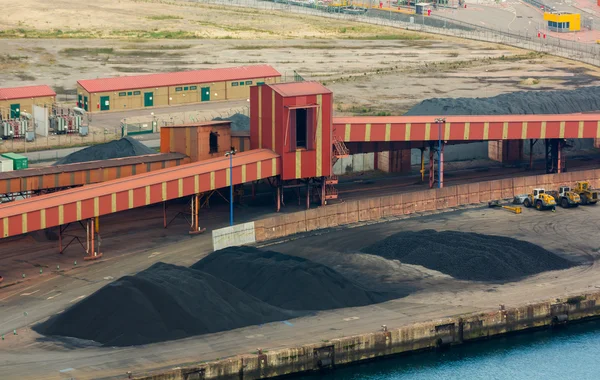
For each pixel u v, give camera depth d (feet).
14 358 336.08
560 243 484.33
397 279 428.15
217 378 332.60
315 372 351.25
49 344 350.23
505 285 423.23
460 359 371.15
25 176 487.20
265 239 487.61
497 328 390.63
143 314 357.82
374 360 364.38
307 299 391.86
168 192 483.92
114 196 460.96
